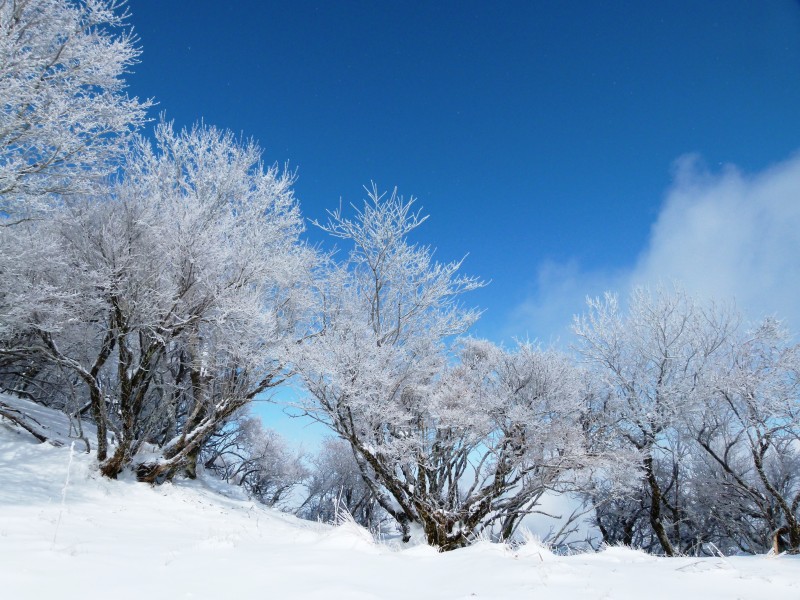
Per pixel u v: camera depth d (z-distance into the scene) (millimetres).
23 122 7469
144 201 10508
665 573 3594
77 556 3854
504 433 11031
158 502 9109
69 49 8062
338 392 9461
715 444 16984
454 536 9781
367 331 10516
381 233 11664
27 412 11375
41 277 9625
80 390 14180
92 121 8688
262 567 3709
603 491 13141
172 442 10844
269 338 10273
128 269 9266
